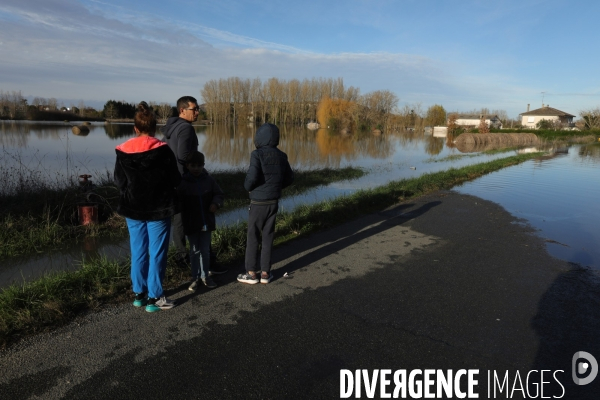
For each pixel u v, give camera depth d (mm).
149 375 2777
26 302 3619
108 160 16953
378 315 3760
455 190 11633
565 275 4926
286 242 6086
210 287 4281
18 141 26375
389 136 63875
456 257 5547
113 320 3533
